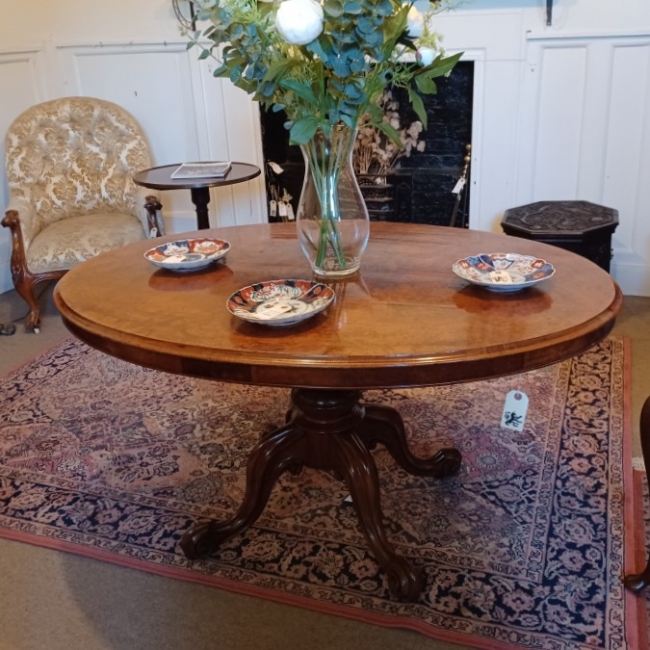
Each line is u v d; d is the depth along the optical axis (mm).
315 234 1568
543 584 1597
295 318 1304
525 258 1582
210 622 1540
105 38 3633
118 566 1717
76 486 2021
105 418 2379
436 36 1516
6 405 2480
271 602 1586
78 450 2197
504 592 1579
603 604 1532
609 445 2109
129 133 3434
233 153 3668
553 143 3188
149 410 2420
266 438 1711
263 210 3760
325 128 1411
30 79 3643
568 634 1461
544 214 2916
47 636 1523
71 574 1697
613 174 3166
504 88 3131
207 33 1431
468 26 3066
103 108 3426
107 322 1381
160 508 1917
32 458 2160
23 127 3295
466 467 2037
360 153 3547
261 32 1329
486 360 1192
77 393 2555
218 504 1924
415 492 1939
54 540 1808
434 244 1832
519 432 2195
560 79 3076
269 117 3604
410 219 3609
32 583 1675
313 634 1494
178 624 1540
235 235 2010
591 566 1643
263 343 1261
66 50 3707
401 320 1336
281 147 3723
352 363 1188
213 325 1352
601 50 2979
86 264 1770
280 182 3756
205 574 1675
